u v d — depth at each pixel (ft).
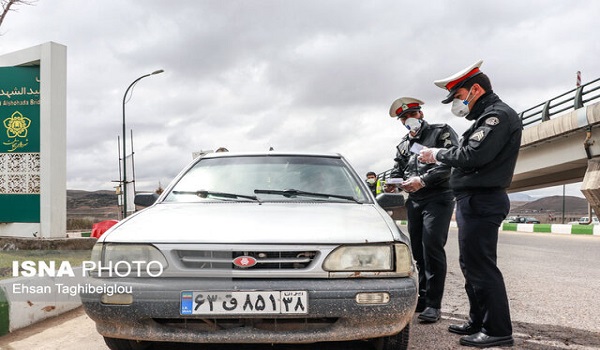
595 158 61.72
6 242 24.94
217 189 11.06
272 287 7.54
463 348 10.16
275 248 7.78
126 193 65.77
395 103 13.84
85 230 78.64
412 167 13.94
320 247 7.83
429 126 13.70
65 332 11.60
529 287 17.78
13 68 28.60
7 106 28.50
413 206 13.57
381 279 7.78
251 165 11.98
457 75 10.32
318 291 7.52
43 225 27.32
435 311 12.59
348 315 7.53
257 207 9.84
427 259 12.78
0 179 28.09
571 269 23.29
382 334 7.73
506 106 10.14
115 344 9.02
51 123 27.61
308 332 7.61
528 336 11.04
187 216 9.15
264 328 7.71
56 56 28.04
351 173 11.91
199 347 9.80
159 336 7.70
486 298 10.23
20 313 11.92
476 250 10.27
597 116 57.11
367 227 8.43
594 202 61.87
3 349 10.22
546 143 72.43
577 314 13.30
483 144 9.79
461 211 10.56
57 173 27.84
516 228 84.12
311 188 11.07
